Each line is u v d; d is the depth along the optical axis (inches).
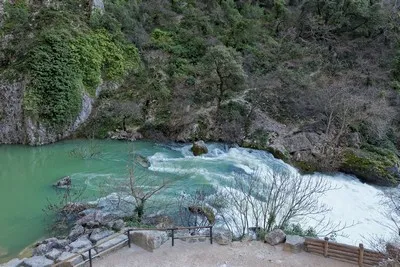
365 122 1132.5
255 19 1776.6
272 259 530.6
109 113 1296.8
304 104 1223.5
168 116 1273.4
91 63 1343.5
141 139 1242.0
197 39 1555.1
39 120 1204.5
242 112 1246.3
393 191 930.1
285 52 1512.1
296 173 970.1
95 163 1021.2
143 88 1368.1
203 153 1107.9
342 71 1379.2
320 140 1112.2
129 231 565.3
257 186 829.8
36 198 812.6
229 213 713.6
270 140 1149.7
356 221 763.4
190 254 542.6
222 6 1835.6
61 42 1280.8
